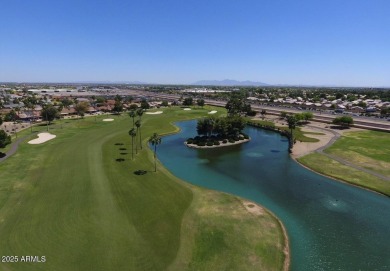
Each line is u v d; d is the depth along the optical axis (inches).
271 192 2105.1
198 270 1182.3
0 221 1504.7
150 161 2746.1
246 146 3629.4
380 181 2261.3
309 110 6742.1
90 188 1975.9
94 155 2810.0
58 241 1346.0
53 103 7613.2
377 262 1317.7
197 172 2556.6
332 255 1359.5
